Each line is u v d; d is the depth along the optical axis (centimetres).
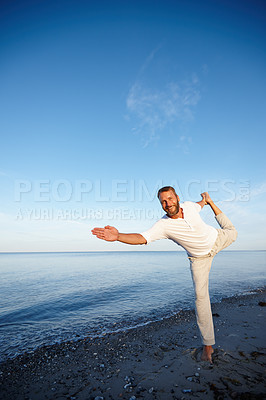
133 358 338
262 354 312
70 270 1895
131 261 3341
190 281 1164
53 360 344
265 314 546
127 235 268
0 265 2605
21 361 341
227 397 217
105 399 229
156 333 453
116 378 276
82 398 235
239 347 340
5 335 465
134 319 560
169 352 352
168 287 991
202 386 240
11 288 1009
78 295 848
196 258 289
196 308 293
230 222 310
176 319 547
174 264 2566
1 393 253
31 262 3294
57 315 615
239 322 484
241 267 1966
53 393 249
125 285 1050
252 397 214
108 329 490
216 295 803
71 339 435
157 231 278
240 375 257
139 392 238
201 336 293
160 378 263
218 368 275
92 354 362
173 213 268
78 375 291
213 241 276
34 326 525
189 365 288
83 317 591
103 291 915
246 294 809
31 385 270
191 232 268
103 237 259
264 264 2364
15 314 626
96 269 1964
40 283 1148
